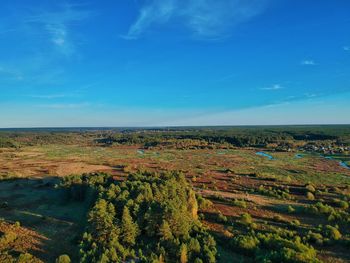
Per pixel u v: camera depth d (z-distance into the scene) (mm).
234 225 48375
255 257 36125
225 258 36969
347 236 42719
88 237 38750
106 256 33469
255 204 59531
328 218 49844
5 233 42406
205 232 41938
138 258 35219
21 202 62156
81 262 33562
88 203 52875
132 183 52562
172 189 49906
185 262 34281
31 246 39688
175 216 40375
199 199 56906
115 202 44219
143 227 41438
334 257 37344
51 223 48594
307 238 41781
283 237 43062
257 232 45312
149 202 44000
